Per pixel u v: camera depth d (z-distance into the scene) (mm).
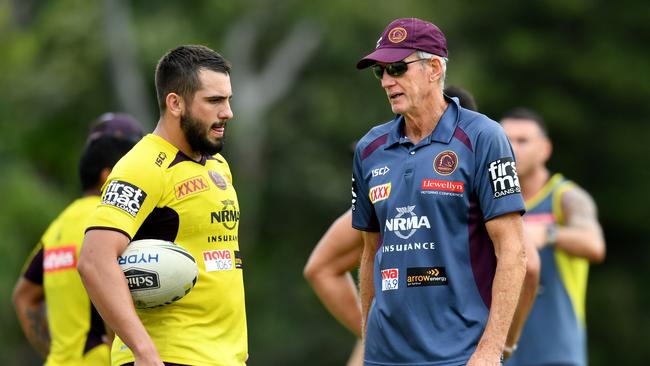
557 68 99312
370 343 23234
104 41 94312
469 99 25906
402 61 22406
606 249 102938
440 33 22797
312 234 102250
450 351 22234
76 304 27031
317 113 99250
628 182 101312
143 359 21500
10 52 93000
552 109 97562
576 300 33562
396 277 22703
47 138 95000
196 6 99625
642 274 102625
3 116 90188
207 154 22906
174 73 22594
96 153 27109
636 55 100000
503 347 21938
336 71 101875
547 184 33844
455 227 22453
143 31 94125
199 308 22609
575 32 100688
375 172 23141
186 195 22547
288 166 100875
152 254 22062
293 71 101188
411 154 22766
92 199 27281
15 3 102062
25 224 82812
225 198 23031
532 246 26781
